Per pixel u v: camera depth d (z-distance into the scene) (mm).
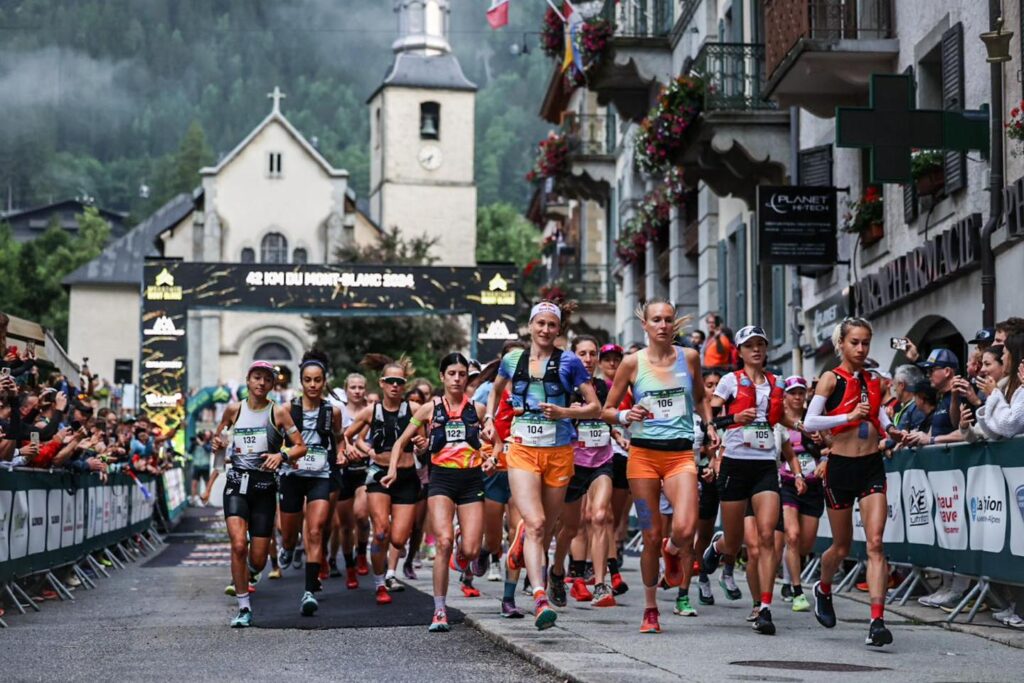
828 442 15891
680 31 45844
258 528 18688
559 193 69625
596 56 47406
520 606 19219
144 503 38094
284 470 20000
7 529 19734
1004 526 16484
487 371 19203
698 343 29953
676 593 21984
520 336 19703
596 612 18609
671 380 16016
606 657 13617
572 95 77625
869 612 18797
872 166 24562
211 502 64188
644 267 59125
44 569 22266
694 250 49562
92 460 25031
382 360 24219
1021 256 22625
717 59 36906
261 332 120312
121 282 129750
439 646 15664
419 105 133750
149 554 35844
